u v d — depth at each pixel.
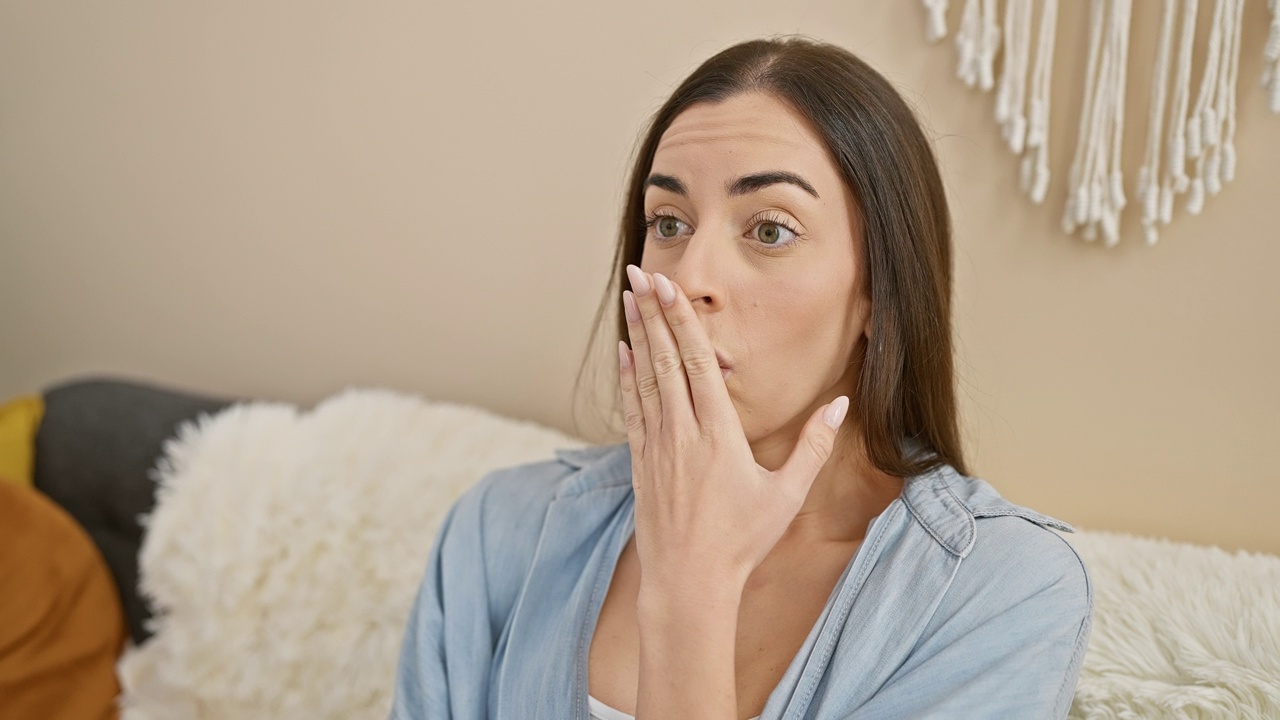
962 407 1.31
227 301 1.91
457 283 1.67
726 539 0.76
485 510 1.04
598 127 1.50
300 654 1.37
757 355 0.82
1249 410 1.17
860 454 0.91
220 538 1.47
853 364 0.91
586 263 1.55
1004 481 1.32
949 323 0.97
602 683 0.87
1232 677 0.89
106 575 1.60
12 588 1.50
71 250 2.07
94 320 2.07
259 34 1.78
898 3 1.27
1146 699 0.91
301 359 1.85
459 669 0.97
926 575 0.79
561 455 1.08
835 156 0.83
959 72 1.24
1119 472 1.26
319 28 1.72
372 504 1.41
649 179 0.87
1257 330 1.16
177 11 1.85
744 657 0.84
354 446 1.49
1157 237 1.19
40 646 1.49
